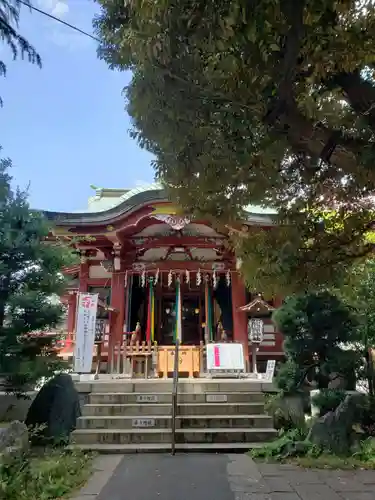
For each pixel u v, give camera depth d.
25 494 4.79
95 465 6.52
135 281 14.73
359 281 6.84
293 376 7.80
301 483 5.55
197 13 2.82
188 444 7.62
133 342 12.55
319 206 5.30
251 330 12.44
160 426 8.19
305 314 7.70
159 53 3.04
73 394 8.37
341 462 6.37
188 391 9.45
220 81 3.24
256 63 3.12
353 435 7.01
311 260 5.10
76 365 10.37
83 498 5.00
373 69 3.71
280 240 5.16
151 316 13.73
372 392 8.09
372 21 3.10
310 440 7.04
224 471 6.14
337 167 4.59
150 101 3.49
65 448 7.18
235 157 3.69
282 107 3.38
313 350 7.68
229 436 7.78
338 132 3.70
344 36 3.06
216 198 4.58
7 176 6.80
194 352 11.59
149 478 5.82
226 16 2.73
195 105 3.42
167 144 3.84
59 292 7.09
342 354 7.46
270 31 2.89
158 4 2.80
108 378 11.20
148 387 9.50
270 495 5.09
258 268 5.12
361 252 5.34
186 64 3.14
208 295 13.95
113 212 12.40
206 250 14.16
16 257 6.79
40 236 7.18
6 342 6.40
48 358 7.03
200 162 3.88
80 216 12.37
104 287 14.23
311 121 3.65
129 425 8.21
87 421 8.22
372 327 7.72
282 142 3.64
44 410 7.62
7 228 6.67
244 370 11.88
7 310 6.76
